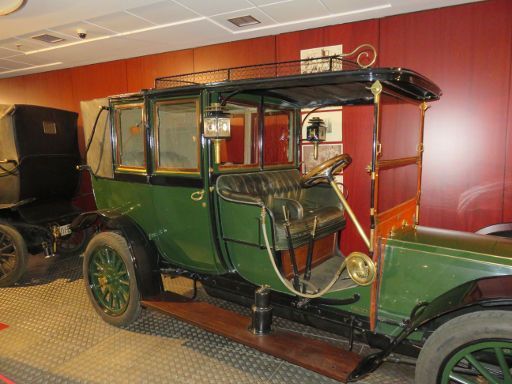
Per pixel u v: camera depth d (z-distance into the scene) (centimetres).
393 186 202
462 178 321
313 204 294
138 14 342
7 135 339
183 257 253
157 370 215
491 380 145
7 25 370
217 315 233
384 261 185
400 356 189
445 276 171
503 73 298
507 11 293
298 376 210
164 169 238
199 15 344
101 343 246
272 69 400
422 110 242
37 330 264
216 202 223
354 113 361
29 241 375
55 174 381
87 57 497
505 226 260
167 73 473
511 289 147
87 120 293
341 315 196
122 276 268
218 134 204
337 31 360
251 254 220
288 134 301
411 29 328
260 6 321
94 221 304
